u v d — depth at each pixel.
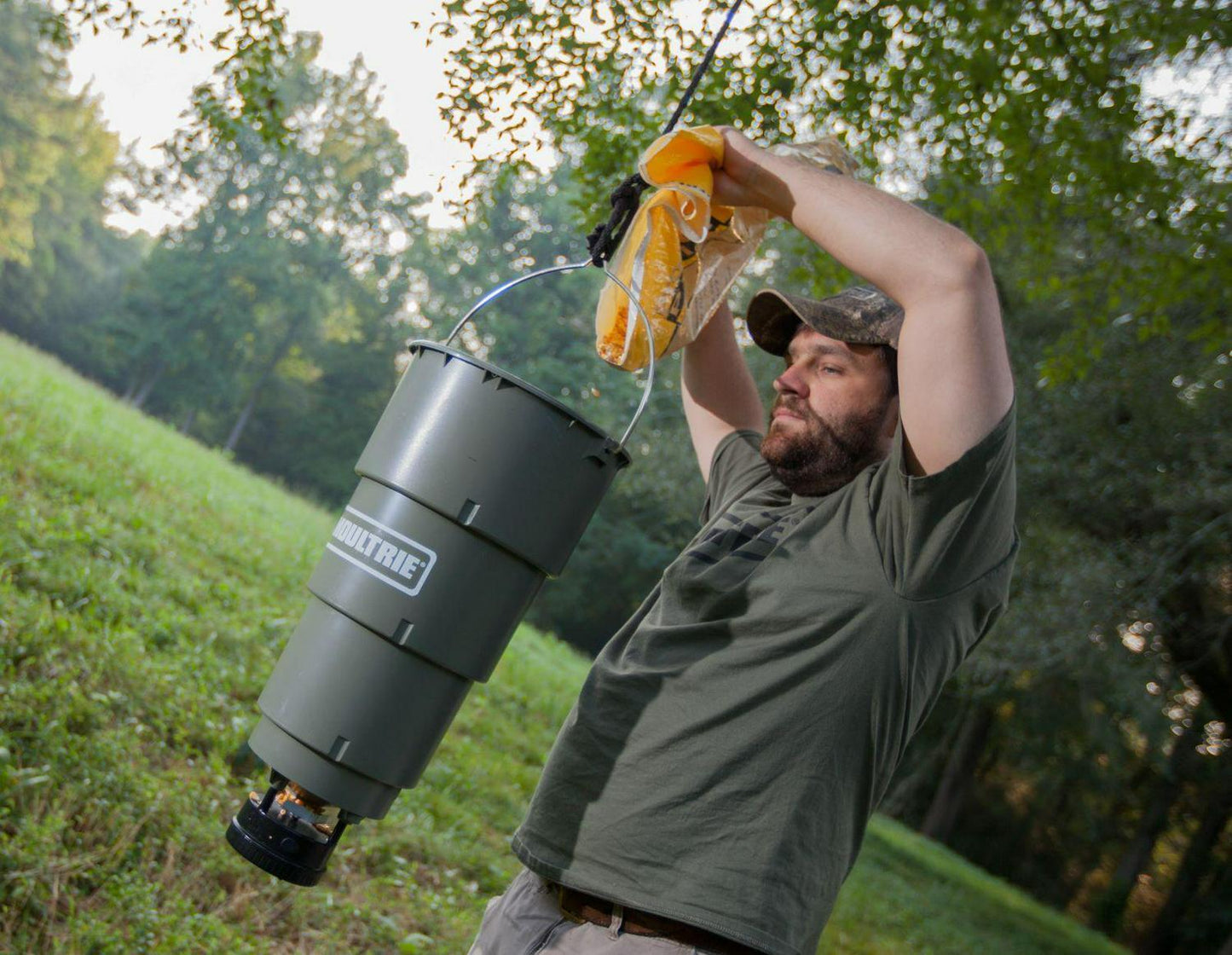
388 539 2.01
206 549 10.20
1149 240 6.68
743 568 2.03
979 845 36.16
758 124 5.39
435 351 2.06
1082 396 12.31
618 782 1.99
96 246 87.31
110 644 5.98
